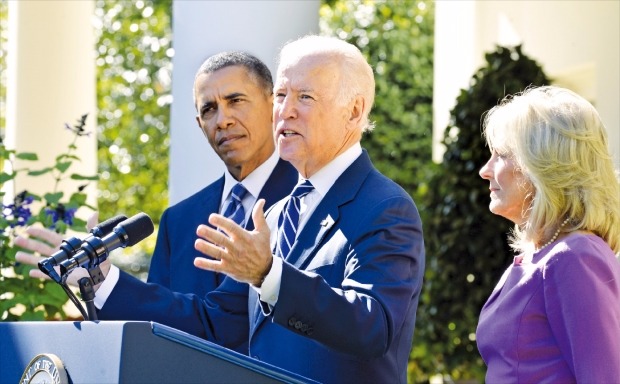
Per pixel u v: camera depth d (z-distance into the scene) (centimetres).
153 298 576
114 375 371
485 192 1128
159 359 377
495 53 1134
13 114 1102
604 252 455
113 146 2270
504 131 480
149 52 2309
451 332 1138
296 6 812
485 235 1116
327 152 545
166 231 706
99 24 2314
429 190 1167
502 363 466
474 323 1123
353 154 551
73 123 1117
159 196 2266
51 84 1107
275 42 807
